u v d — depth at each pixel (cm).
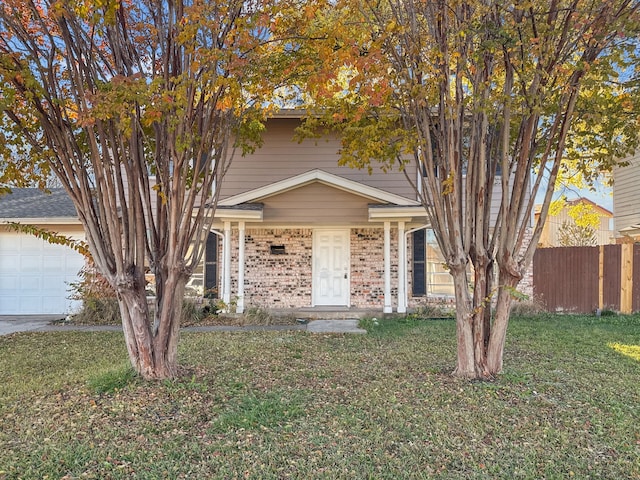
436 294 1195
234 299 1100
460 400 464
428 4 472
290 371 581
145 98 398
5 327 988
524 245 1193
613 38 457
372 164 1155
